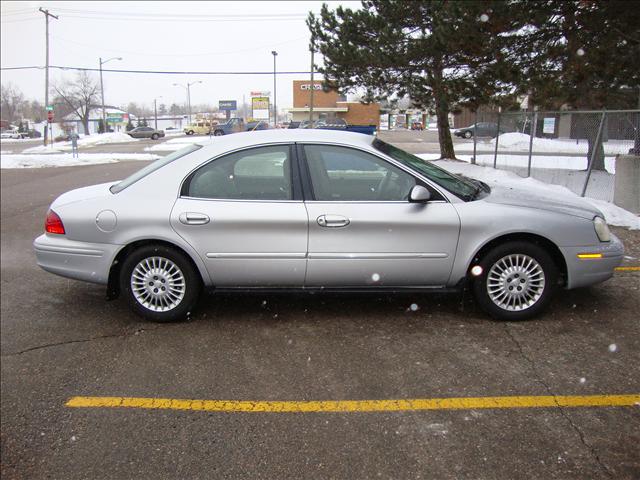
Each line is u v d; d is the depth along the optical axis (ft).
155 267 14.60
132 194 14.62
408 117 252.62
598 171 39.32
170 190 14.49
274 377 11.73
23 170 70.54
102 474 8.87
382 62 49.37
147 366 12.43
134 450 9.45
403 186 14.24
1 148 142.31
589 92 38.14
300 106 209.36
